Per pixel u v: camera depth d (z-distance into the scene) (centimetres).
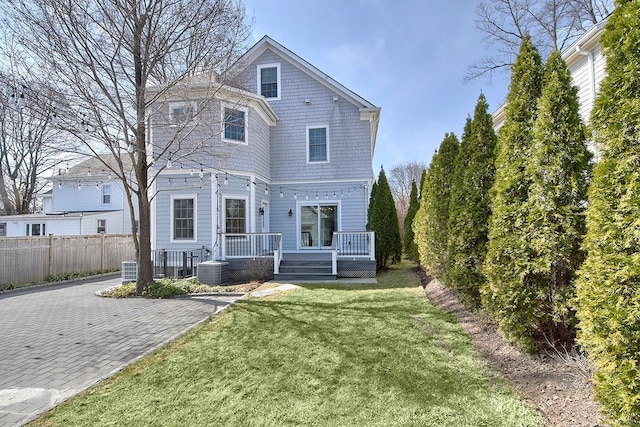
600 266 244
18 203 2184
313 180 1345
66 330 540
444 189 723
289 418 269
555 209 341
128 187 829
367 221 1305
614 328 227
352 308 625
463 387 310
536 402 278
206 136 1064
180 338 483
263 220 1284
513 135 415
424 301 663
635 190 232
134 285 891
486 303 425
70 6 679
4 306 739
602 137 270
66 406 299
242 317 584
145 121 826
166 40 780
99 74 763
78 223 1866
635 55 254
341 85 1329
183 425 264
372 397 298
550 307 349
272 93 1382
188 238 1096
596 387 237
